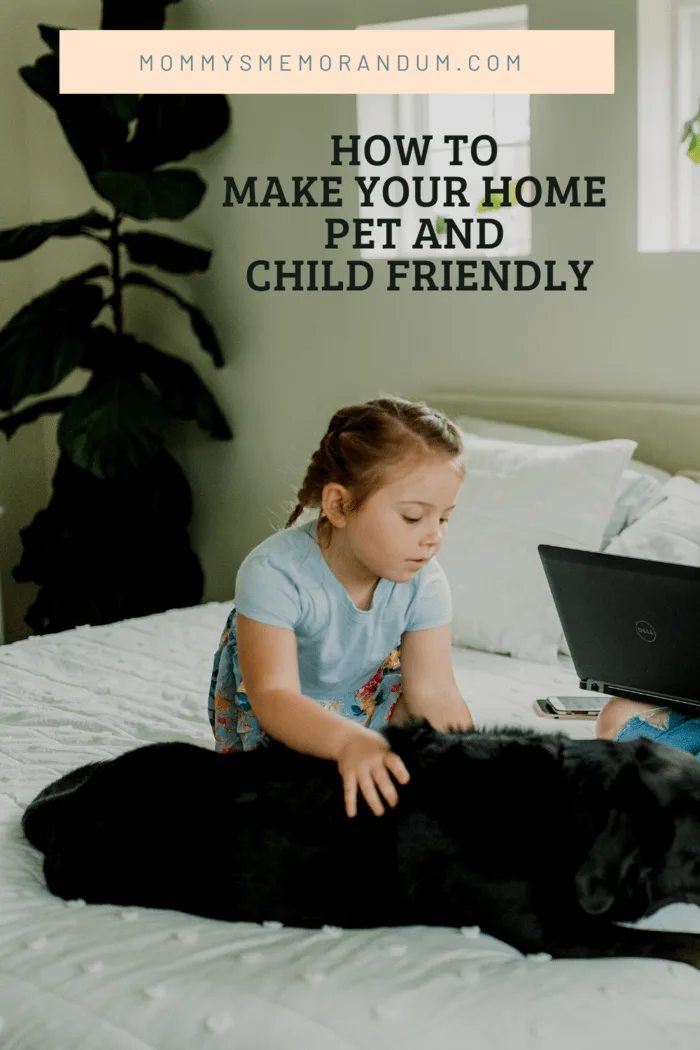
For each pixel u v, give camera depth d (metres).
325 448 1.51
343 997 1.10
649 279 2.89
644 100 2.87
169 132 3.51
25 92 3.93
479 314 3.17
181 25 3.54
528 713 2.01
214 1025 1.07
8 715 2.03
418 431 1.44
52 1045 1.09
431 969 1.14
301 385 3.53
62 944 1.23
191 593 3.67
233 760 1.34
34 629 3.59
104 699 2.13
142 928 1.26
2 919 1.30
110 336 3.62
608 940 1.17
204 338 3.59
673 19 2.86
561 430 2.99
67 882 1.34
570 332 3.03
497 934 1.20
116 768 1.38
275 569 1.52
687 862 1.15
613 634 1.69
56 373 3.41
